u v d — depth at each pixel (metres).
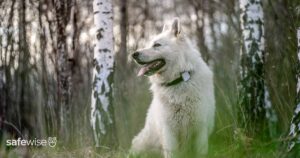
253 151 7.09
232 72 10.86
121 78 12.93
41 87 11.91
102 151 8.34
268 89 8.92
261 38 8.44
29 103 11.83
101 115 8.92
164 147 7.23
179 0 14.12
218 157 7.16
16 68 11.87
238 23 12.33
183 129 7.19
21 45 11.91
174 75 7.11
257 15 8.45
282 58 9.45
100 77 8.98
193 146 7.26
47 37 12.06
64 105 11.38
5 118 11.63
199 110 7.02
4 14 11.96
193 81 7.04
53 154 7.75
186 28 13.67
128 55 13.48
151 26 14.25
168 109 7.17
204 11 13.53
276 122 8.45
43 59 11.99
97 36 9.03
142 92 12.45
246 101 8.27
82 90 12.45
